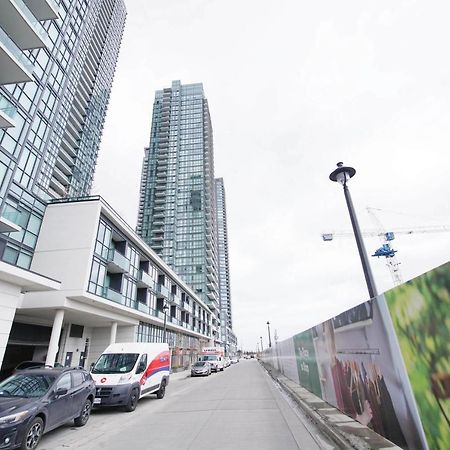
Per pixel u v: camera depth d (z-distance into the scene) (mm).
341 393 8141
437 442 3869
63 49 30562
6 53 16297
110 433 7508
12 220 19891
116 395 10227
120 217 25859
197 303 65250
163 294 38812
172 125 113750
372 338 5797
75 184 55344
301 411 9344
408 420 4586
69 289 19500
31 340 22422
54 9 22375
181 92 120500
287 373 20547
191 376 29094
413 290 4211
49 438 7090
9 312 13758
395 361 4879
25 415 5836
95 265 21984
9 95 21094
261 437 6504
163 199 100812
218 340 97625
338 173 8523
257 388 16375
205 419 8672
